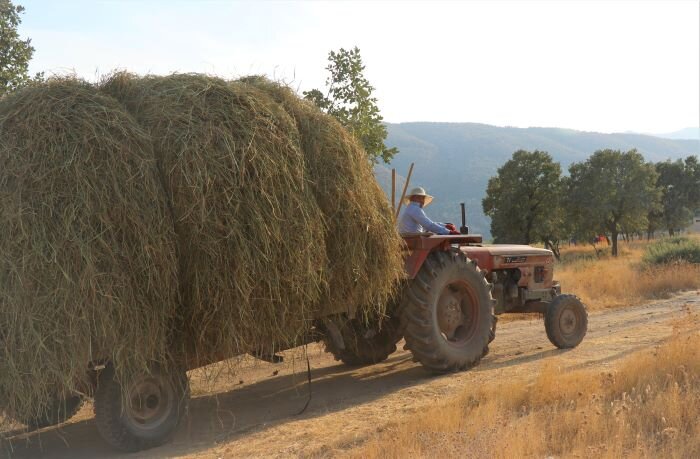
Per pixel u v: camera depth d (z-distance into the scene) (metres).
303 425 5.73
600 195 41.75
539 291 9.32
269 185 5.35
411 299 7.27
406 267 7.24
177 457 5.05
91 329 4.66
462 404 5.56
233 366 5.62
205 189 5.09
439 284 7.39
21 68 10.46
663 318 10.97
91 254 4.64
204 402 6.93
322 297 6.01
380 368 8.33
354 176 6.10
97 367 4.98
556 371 6.20
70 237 4.62
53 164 4.74
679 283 15.24
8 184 4.66
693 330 8.06
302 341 6.06
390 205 6.64
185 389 5.51
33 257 4.53
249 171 5.28
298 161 5.64
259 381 7.88
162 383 5.36
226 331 5.21
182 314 5.20
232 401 6.92
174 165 5.07
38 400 4.61
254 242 5.20
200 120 5.27
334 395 6.95
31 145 4.77
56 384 4.61
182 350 5.30
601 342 8.94
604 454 4.12
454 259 7.62
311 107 6.25
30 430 6.13
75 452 5.38
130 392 5.11
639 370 5.78
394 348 8.66
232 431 5.75
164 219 5.00
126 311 4.77
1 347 4.51
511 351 8.91
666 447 4.23
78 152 4.80
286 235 5.41
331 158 5.97
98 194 4.75
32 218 4.59
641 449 4.16
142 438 5.20
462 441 4.52
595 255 36.31
